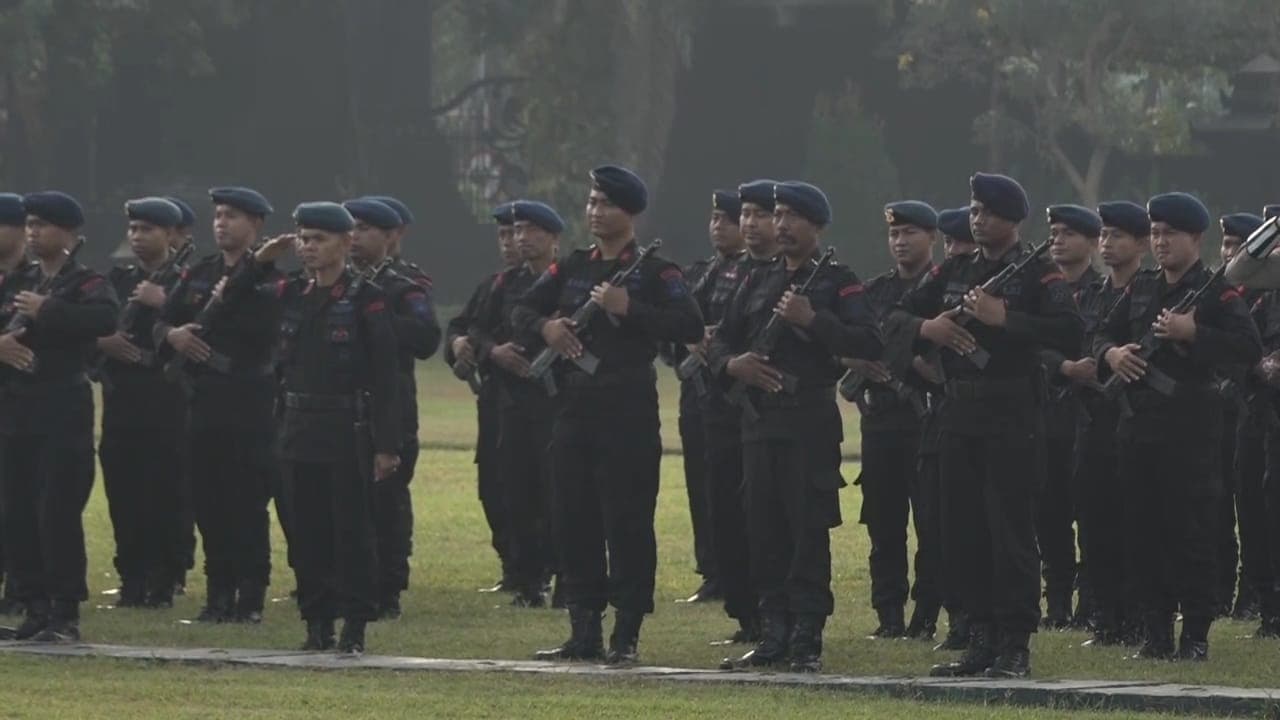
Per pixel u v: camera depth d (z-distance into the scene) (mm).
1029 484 26500
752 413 27422
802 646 26906
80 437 29656
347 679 25875
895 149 136625
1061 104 125062
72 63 121062
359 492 28438
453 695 24500
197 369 32281
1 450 29797
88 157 133875
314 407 28500
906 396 31062
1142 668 27578
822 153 128250
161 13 123125
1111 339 29047
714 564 34969
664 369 107250
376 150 142250
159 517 34469
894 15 135375
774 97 137625
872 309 27234
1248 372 30172
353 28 141125
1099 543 30422
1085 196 126250
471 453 64438
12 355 29172
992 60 127188
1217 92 136875
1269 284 26016
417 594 36156
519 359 33875
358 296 28484
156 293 33188
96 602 35219
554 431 28188
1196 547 28406
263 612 33562
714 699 24250
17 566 29984
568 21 125625
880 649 29625
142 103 134375
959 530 26750
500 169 145375
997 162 129000
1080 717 23141
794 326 27156
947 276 27172
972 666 26578
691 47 137750
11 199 30406
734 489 29547
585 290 27906
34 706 23594
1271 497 30469
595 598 28141
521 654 28797
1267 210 32188
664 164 132125
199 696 24312
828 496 27141
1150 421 28406
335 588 28734
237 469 32250
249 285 31844
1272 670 27453
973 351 26359
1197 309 27859
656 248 27781
